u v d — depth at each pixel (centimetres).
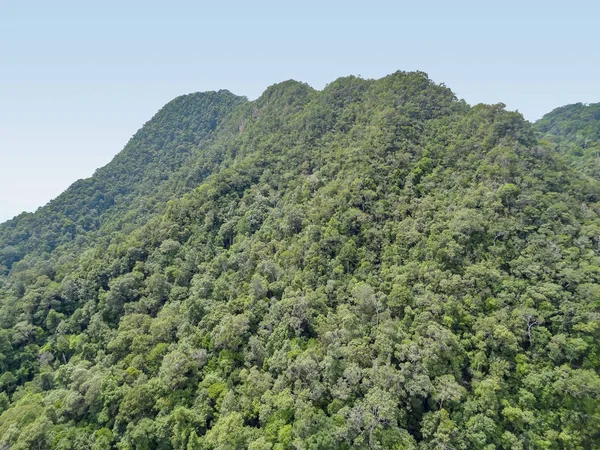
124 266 8100
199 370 5272
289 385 4566
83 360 6056
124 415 4672
